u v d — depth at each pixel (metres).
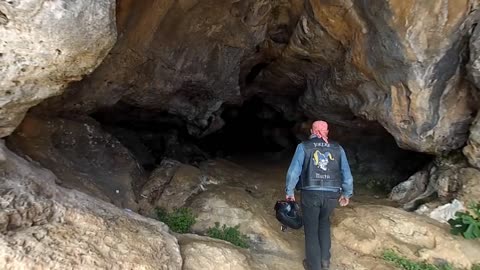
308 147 4.23
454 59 5.02
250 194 6.11
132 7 4.97
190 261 3.64
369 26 5.41
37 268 2.60
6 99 2.93
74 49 2.85
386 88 5.76
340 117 8.44
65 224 3.08
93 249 2.96
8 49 2.66
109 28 2.99
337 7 5.59
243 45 7.16
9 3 2.49
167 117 8.54
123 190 5.25
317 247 4.12
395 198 6.54
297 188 4.50
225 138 11.05
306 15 6.36
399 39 4.96
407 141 5.89
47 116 5.21
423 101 5.28
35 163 3.99
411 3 4.66
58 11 2.62
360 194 7.09
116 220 3.53
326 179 4.12
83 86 5.40
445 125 5.47
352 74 6.46
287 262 4.39
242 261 3.91
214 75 7.47
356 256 4.59
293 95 9.70
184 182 5.75
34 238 2.78
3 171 3.09
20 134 4.62
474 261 4.50
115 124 7.98
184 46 6.48
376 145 8.54
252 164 9.32
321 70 7.58
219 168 7.46
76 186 4.34
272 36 7.43
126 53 5.57
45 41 2.70
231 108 10.58
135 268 3.03
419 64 5.02
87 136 5.59
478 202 5.12
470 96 5.24
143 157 8.09
